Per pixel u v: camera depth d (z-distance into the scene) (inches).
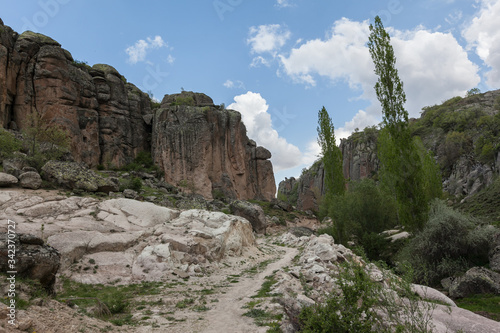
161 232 808.9
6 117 1924.2
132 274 622.2
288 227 2128.4
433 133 4616.1
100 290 536.1
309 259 701.9
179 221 916.0
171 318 389.1
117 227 800.3
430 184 1674.5
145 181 2117.4
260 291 533.3
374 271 406.6
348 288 261.0
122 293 521.7
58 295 489.7
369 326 243.0
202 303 471.8
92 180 1250.0
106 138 2429.9
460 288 649.6
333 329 248.4
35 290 322.0
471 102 5241.1
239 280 656.4
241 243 973.8
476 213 1469.0
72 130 2107.5
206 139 2748.5
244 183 3105.3
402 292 280.5
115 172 2138.3
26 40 2098.9
